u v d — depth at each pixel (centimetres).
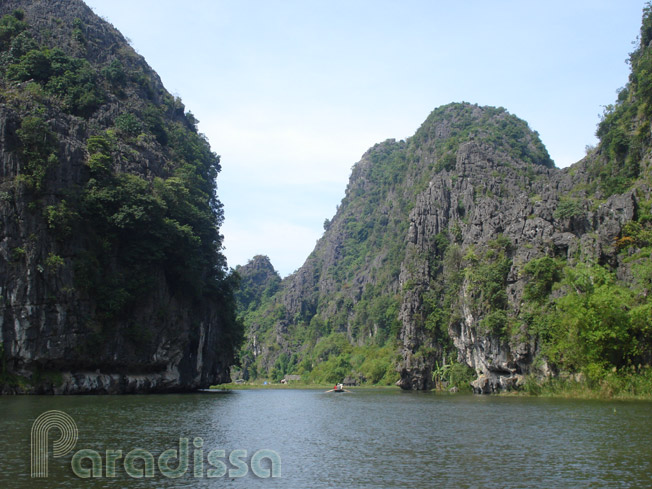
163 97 13725
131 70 12912
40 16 12100
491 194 13925
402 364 12850
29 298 7431
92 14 13425
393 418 5625
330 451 3647
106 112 10650
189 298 10062
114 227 8562
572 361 7825
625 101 12444
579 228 9394
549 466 3117
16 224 7512
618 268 8238
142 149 10412
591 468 3055
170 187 9881
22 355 7338
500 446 3750
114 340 8481
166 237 9031
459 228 13562
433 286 13175
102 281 8338
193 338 10231
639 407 5962
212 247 10969
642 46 12175
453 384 11319
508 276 9544
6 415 4909
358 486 2756
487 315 9438
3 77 9862
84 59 11281
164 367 9556
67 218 7831
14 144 7800
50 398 6906
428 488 2716
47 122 8194
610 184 10612
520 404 6850
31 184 7656
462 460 3322
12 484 2702
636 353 7144
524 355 8725
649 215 8619
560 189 13012
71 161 8269
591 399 7131
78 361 7950
